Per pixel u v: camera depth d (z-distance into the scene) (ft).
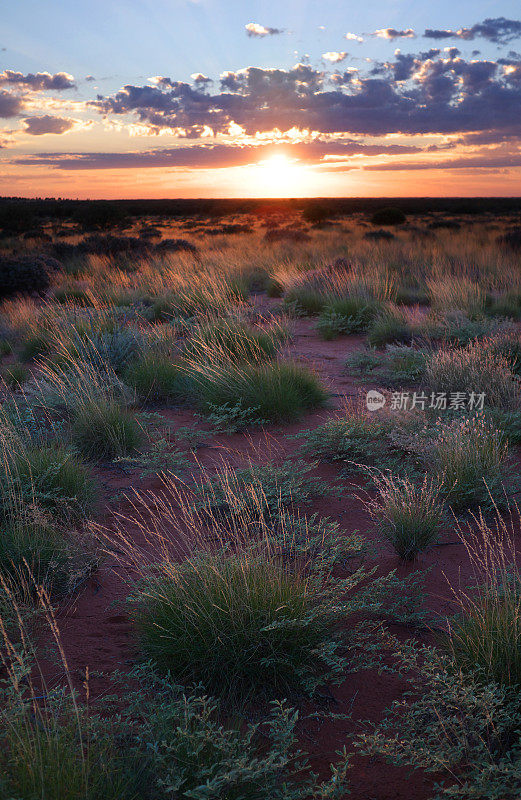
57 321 32.99
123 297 46.44
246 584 9.36
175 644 9.23
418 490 14.75
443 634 9.89
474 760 7.19
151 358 26.14
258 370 23.15
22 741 6.76
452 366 23.03
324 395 23.12
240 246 82.33
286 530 13.20
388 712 8.11
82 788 6.48
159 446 18.38
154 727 7.58
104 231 144.66
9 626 10.10
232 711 8.38
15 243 103.09
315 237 96.63
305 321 40.96
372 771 7.52
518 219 172.45
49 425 20.56
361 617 10.71
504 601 9.21
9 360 31.99
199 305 38.55
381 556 12.70
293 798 6.63
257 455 18.44
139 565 11.62
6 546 11.84
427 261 61.62
